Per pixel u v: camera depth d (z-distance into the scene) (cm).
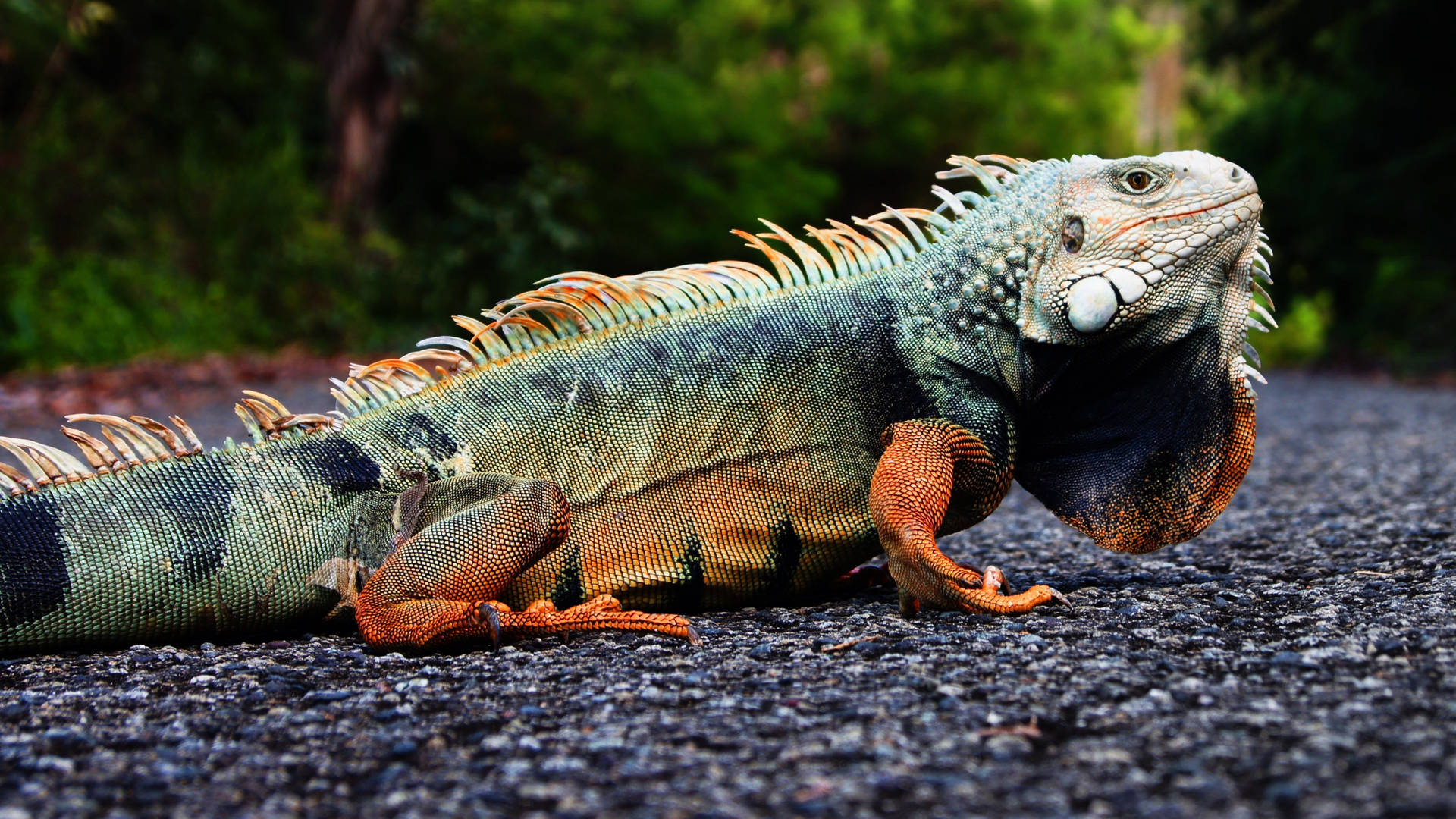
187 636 379
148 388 1386
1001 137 2939
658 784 245
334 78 2112
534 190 2250
